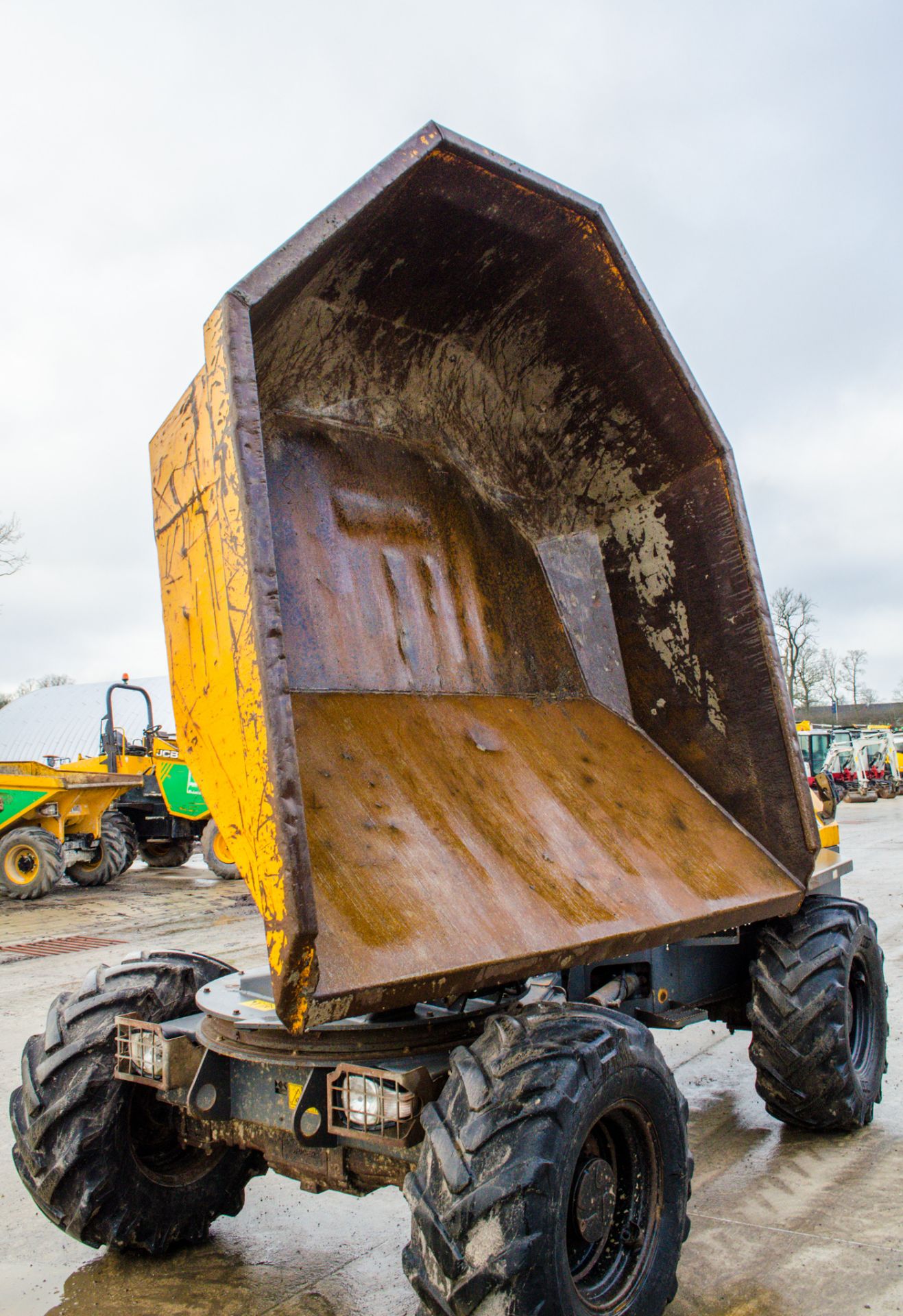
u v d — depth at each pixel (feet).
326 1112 6.98
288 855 5.36
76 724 121.70
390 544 9.39
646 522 10.98
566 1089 6.15
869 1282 8.70
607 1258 6.90
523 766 8.94
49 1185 8.53
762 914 9.43
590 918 7.38
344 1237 9.96
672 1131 7.24
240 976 9.05
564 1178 5.95
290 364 8.60
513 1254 5.61
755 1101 13.91
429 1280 5.85
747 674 10.18
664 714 10.98
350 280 8.33
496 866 7.33
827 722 202.49
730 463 10.14
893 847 49.01
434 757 8.21
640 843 8.88
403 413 9.94
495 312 9.72
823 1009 11.35
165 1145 9.42
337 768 7.30
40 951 26.63
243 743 5.93
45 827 39.22
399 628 9.12
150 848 50.83
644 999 10.75
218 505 6.32
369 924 6.05
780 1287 8.65
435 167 7.75
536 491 11.16
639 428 10.53
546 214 8.76
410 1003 5.93
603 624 11.23
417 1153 6.73
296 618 8.32
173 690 7.22
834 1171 11.24
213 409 6.44
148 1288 8.86
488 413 10.64
